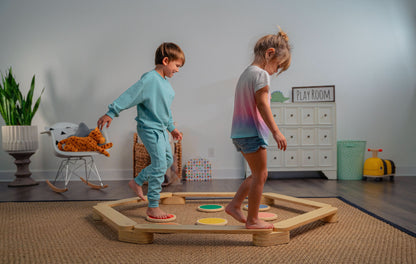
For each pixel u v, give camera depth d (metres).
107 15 3.98
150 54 3.99
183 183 3.56
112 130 3.93
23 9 3.95
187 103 3.98
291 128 3.67
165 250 1.34
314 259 1.23
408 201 2.38
